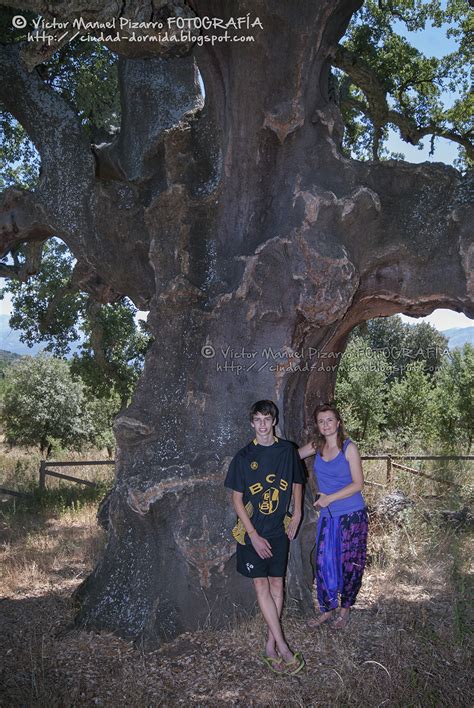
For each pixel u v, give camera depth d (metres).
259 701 3.76
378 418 16.56
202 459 5.05
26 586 6.08
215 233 5.43
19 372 22.00
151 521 5.01
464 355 17.75
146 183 5.86
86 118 9.23
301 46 4.81
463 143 11.04
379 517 7.72
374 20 10.67
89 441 22.52
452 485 9.81
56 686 3.96
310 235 5.03
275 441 4.36
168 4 4.63
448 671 4.05
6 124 12.01
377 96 9.03
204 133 5.61
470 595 5.27
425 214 5.26
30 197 6.41
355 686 3.86
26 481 14.08
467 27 10.94
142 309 6.44
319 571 4.75
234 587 4.97
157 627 4.73
